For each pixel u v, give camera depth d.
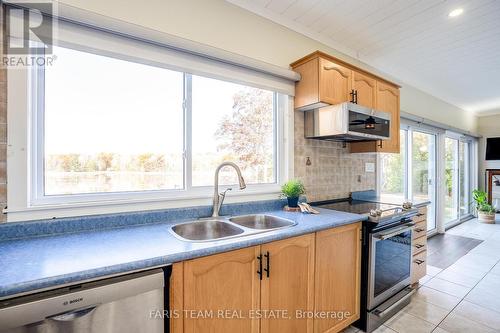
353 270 1.79
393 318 1.98
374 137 2.23
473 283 2.56
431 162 4.50
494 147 5.79
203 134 1.84
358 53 2.85
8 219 1.16
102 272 0.87
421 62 3.12
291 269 1.42
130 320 0.92
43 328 0.79
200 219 1.66
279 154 2.21
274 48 2.13
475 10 2.06
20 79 1.19
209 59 1.72
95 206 1.37
